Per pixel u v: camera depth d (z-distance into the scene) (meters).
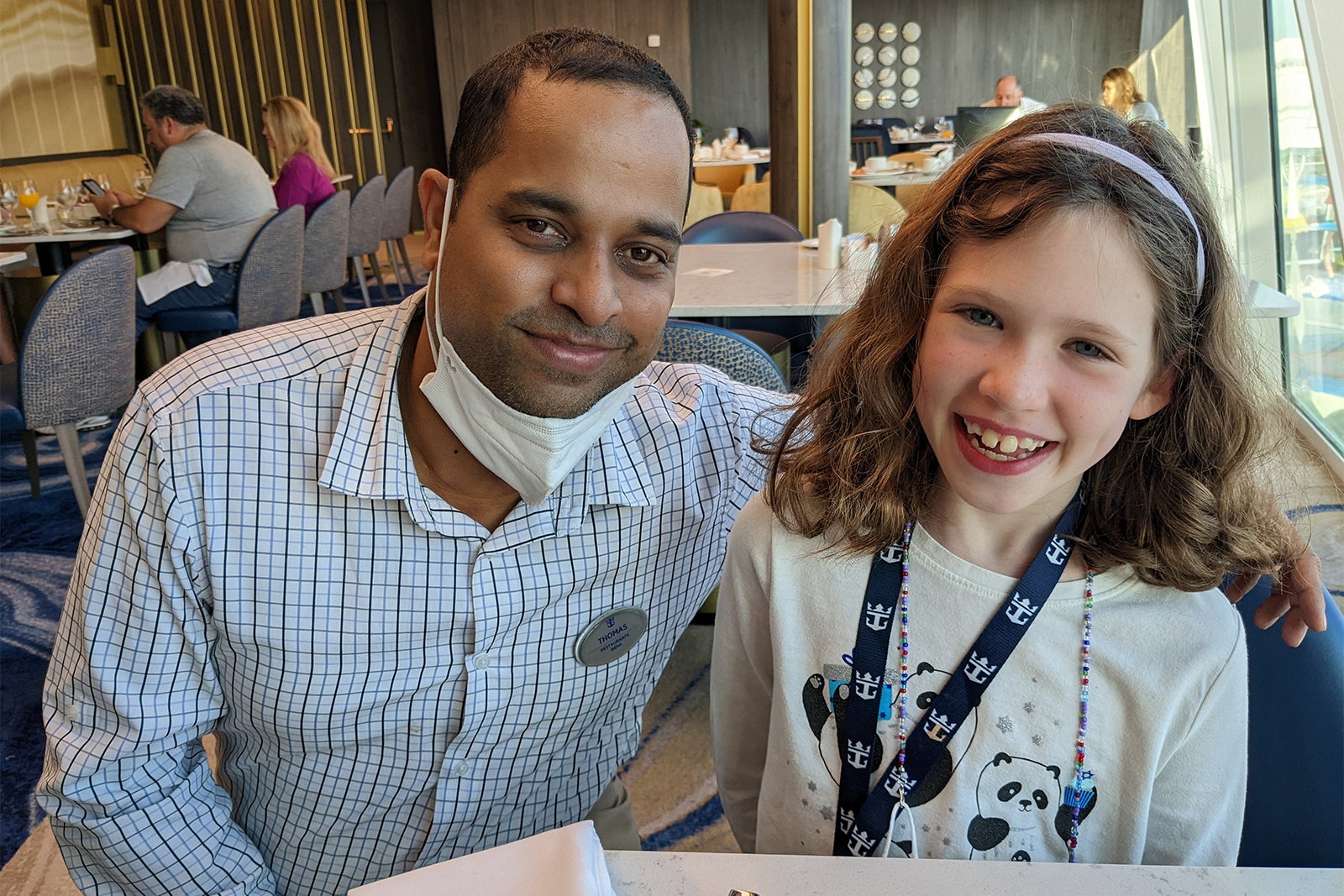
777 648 0.97
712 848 1.80
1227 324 0.83
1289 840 0.96
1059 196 0.73
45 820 1.89
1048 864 0.71
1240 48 3.82
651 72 0.80
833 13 4.79
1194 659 0.86
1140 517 0.87
